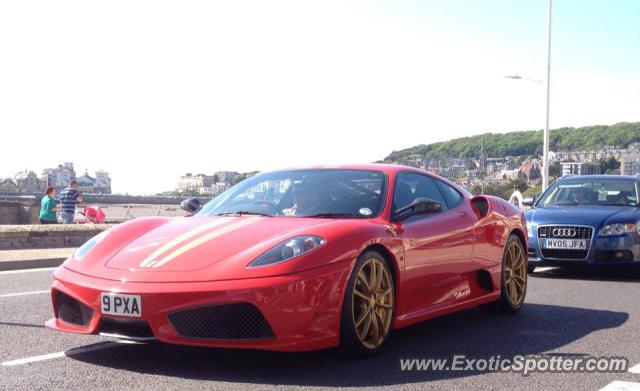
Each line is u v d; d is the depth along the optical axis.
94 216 22.52
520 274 6.28
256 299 3.78
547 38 28.00
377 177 5.13
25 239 12.33
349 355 4.28
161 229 4.64
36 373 3.95
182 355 4.36
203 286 3.80
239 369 4.05
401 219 4.84
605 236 8.74
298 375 3.94
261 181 5.38
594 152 150.38
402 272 4.63
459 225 5.41
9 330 5.16
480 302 5.66
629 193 9.78
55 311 4.34
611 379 3.99
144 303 3.83
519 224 6.28
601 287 7.99
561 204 9.88
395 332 5.28
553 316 6.04
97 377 3.87
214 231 4.40
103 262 4.24
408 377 3.95
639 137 154.50
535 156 153.75
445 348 4.71
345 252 4.13
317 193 4.98
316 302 3.93
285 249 3.99
